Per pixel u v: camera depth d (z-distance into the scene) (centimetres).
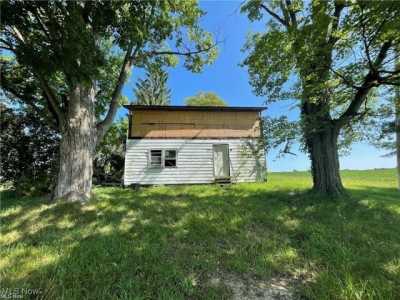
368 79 673
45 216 556
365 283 301
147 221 537
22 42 530
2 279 288
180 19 912
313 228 503
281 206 682
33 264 325
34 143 1130
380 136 817
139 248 391
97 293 273
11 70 898
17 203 716
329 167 798
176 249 403
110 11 591
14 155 1092
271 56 753
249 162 1458
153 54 935
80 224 510
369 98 819
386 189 1102
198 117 1495
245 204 700
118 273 314
